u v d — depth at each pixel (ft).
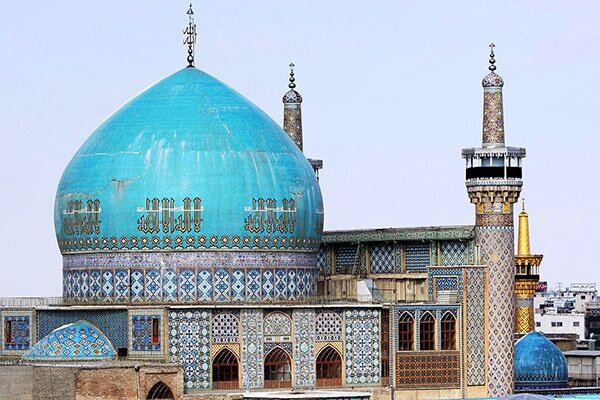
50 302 288.10
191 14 297.94
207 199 278.46
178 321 271.28
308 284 288.51
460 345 295.69
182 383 266.98
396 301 299.17
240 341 274.98
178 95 287.28
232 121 285.43
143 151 280.51
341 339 283.79
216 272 278.87
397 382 289.33
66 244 286.25
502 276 300.20
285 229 283.59
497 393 298.56
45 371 262.06
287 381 278.67
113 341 274.36
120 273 279.90
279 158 285.84
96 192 281.33
